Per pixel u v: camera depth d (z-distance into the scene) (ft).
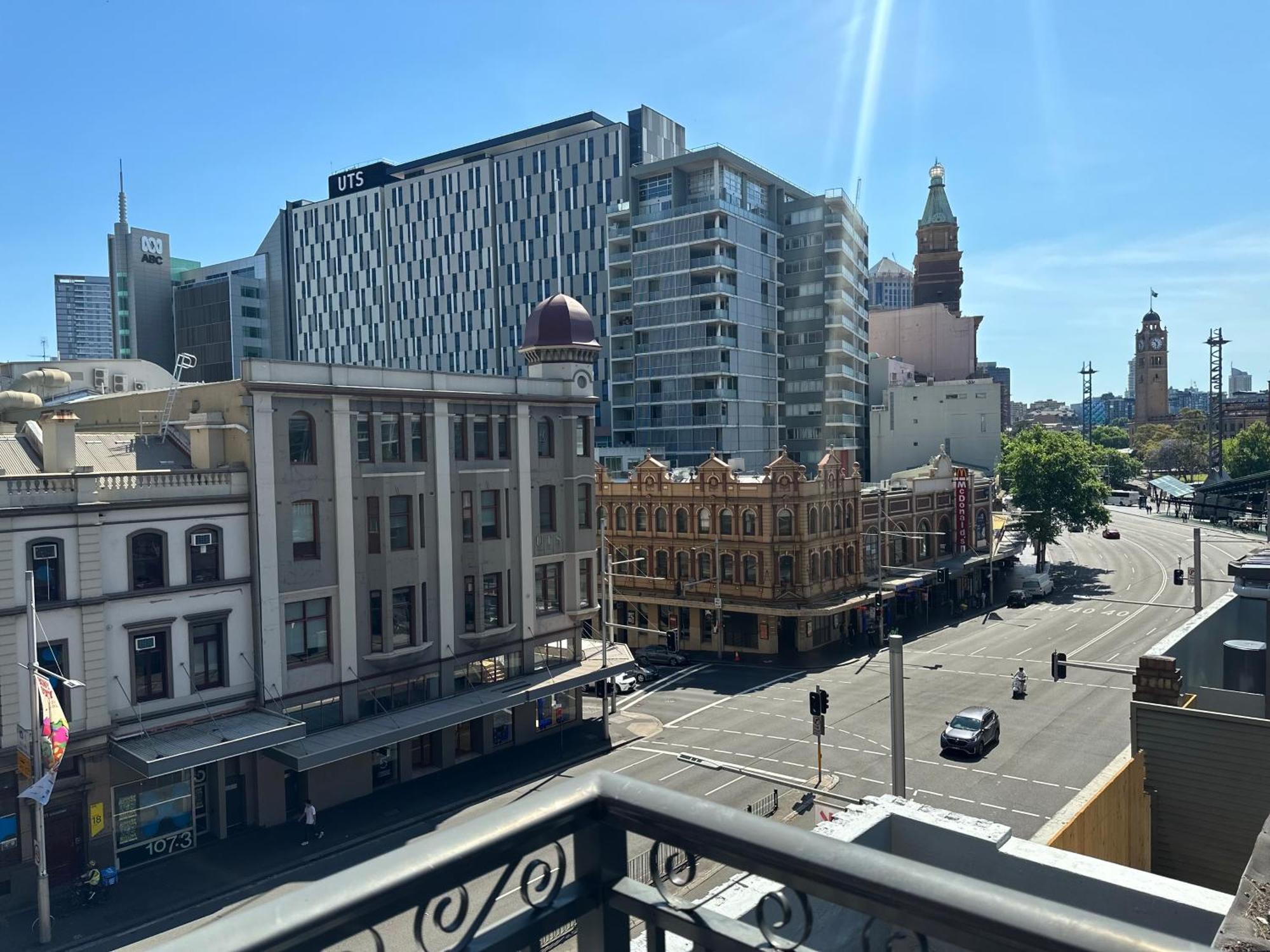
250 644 100.37
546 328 135.74
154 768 83.51
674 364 307.78
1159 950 7.34
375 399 110.63
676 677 172.65
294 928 7.87
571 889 11.00
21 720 83.30
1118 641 184.85
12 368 180.96
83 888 82.07
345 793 106.11
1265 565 63.52
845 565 199.82
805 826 96.17
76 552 86.94
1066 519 271.08
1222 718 51.65
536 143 372.38
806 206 331.36
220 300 442.50
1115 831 48.11
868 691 153.58
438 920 9.62
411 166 408.05
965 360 437.99
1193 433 594.24
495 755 123.44
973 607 235.40
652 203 314.35
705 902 18.81
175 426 112.27
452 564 118.42
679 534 199.93
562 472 134.82
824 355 327.26
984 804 101.04
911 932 9.30
